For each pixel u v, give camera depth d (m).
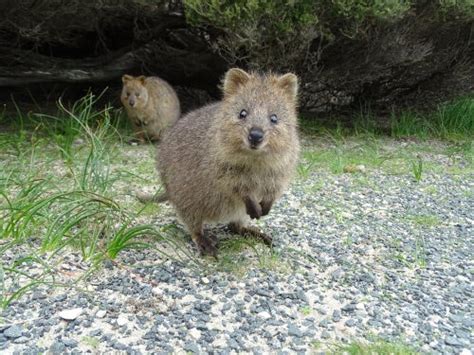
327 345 0.56
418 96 1.83
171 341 0.56
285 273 0.71
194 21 1.30
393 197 1.06
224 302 0.64
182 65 1.68
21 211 0.75
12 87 1.70
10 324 0.56
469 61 1.71
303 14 1.23
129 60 1.62
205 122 0.75
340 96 1.81
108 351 0.53
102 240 0.75
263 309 0.63
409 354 0.54
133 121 1.46
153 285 0.66
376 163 1.29
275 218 0.91
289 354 0.54
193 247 0.78
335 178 1.17
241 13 1.21
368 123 1.65
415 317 0.63
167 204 0.94
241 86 0.73
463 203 1.05
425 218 0.94
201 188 0.74
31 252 0.71
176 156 0.78
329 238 0.84
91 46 1.75
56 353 0.52
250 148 0.67
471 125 1.66
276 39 1.28
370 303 0.65
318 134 1.55
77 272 0.67
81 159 1.14
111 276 0.67
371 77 1.62
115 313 0.60
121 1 1.29
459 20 1.43
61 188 0.95
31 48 1.65
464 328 0.61
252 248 0.78
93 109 1.66
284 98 0.72
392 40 1.42
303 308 0.63
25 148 1.21
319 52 1.36
